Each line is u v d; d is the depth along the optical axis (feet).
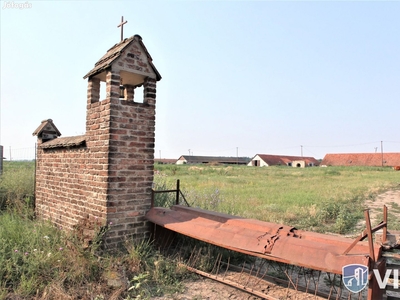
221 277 17.57
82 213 20.83
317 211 37.73
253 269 19.76
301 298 15.87
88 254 17.04
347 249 12.48
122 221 19.29
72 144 21.47
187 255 20.29
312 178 105.40
